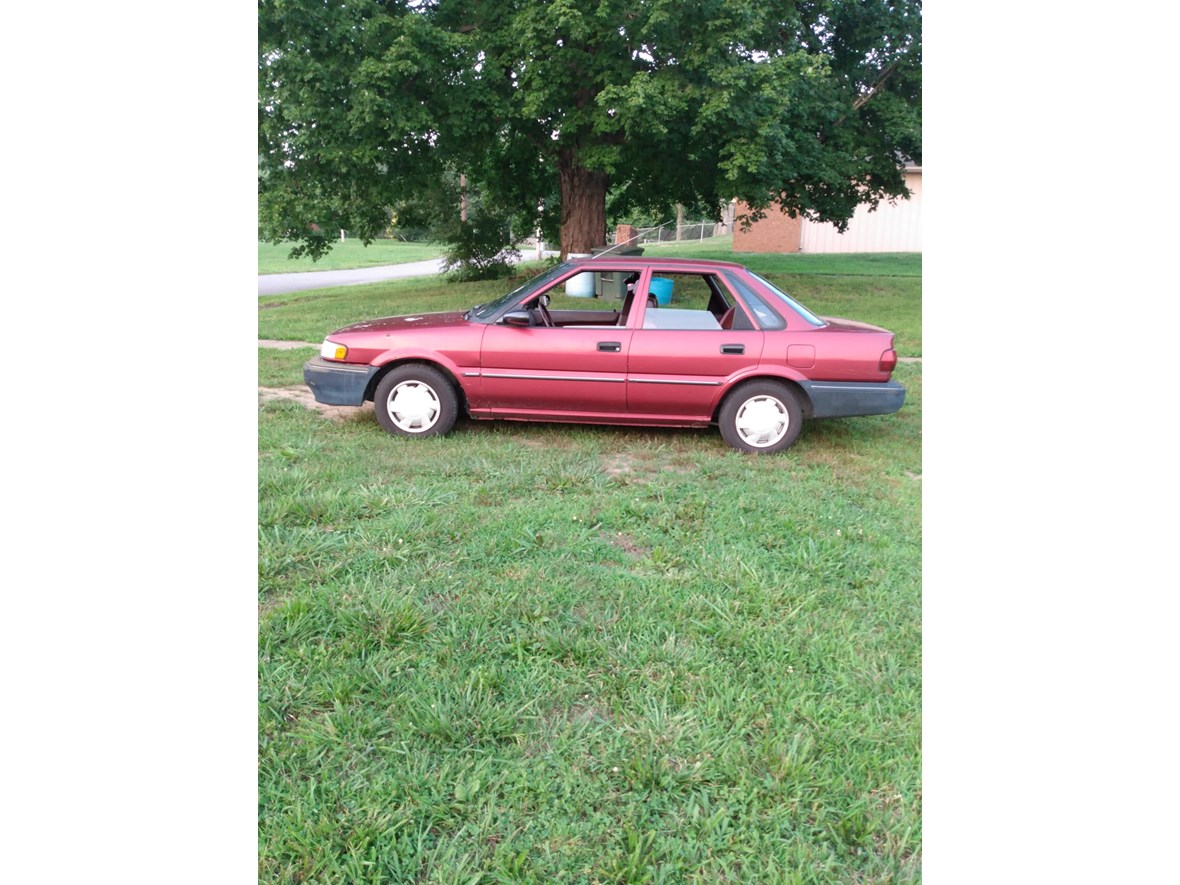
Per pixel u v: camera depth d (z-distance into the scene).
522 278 21.83
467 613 3.54
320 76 14.12
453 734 2.73
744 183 16.30
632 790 2.54
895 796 2.57
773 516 4.88
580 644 3.25
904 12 18.45
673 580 3.94
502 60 15.17
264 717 2.81
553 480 5.35
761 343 6.29
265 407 7.21
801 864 2.28
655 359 6.29
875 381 6.32
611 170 15.88
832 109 17.56
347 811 2.44
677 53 14.62
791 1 15.22
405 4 15.66
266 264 38.62
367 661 3.14
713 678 3.11
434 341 6.35
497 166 20.53
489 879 2.23
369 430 6.57
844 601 3.82
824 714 2.93
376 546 4.18
